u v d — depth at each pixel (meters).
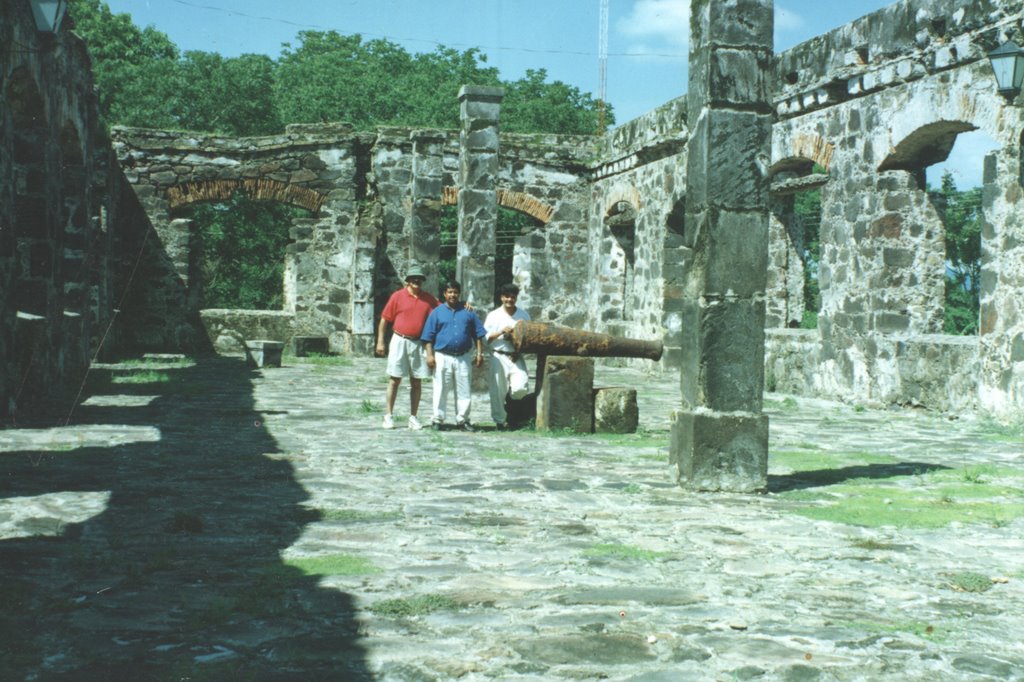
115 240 21.69
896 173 13.66
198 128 34.88
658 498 6.67
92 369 16.42
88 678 3.24
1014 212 11.30
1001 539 5.56
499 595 4.29
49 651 3.50
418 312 10.33
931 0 12.59
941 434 10.77
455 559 4.89
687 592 4.39
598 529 5.66
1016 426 10.99
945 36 12.35
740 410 6.98
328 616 3.96
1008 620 4.06
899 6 13.21
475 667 3.42
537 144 24.61
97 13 34.66
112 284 20.45
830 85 14.79
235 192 23.36
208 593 4.23
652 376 19.41
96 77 33.53
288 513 5.93
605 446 9.32
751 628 3.91
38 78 11.07
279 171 23.42
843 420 12.22
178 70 34.22
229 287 39.84
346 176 23.72
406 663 3.45
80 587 4.27
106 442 8.78
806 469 8.17
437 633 3.78
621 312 23.61
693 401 7.03
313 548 5.06
